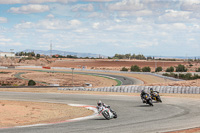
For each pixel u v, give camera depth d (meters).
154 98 46.25
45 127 25.09
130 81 172.12
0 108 43.19
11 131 23.25
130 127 23.64
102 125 25.31
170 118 28.47
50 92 82.44
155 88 66.94
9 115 36.09
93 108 44.69
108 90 78.44
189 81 73.50
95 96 65.88
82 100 58.56
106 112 29.58
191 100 47.44
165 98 52.59
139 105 44.44
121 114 34.28
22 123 29.47
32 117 34.56
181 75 158.00
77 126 25.14
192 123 24.62
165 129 22.17
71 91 83.06
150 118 29.11
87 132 21.80
